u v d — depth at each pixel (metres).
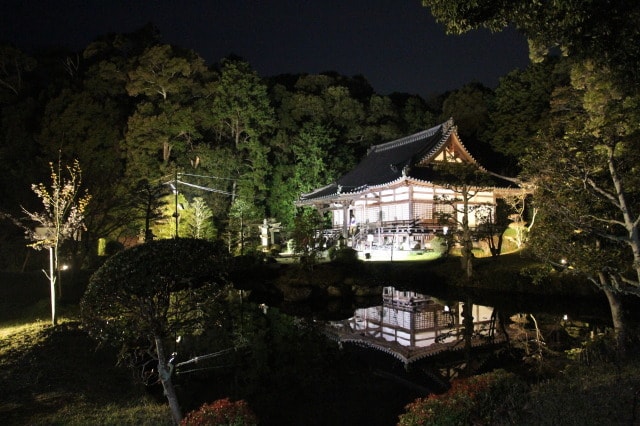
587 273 12.07
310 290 26.02
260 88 46.69
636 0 6.23
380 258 34.38
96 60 50.50
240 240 36.47
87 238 25.78
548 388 7.97
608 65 7.52
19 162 34.62
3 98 44.03
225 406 7.17
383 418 10.19
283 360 14.43
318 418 10.25
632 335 11.81
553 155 11.98
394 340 17.14
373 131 54.59
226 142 48.03
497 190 37.22
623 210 10.80
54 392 9.41
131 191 29.14
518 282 23.47
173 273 7.69
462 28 7.39
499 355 14.64
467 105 50.62
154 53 43.81
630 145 11.03
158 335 8.03
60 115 38.81
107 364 11.80
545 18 6.97
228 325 18.39
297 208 46.81
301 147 48.09
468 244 26.45
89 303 7.53
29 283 21.66
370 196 40.59
